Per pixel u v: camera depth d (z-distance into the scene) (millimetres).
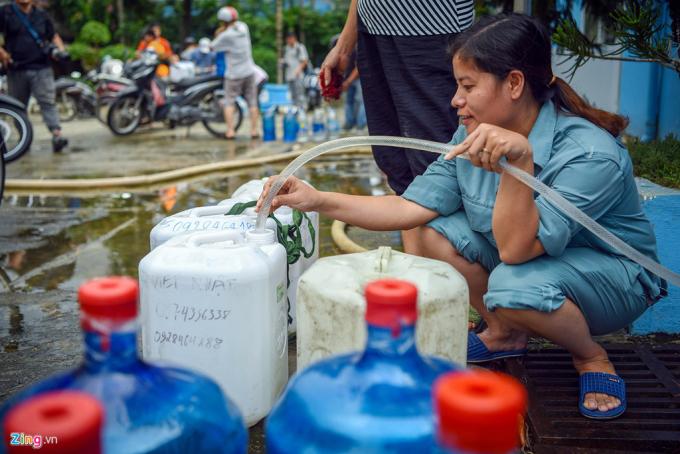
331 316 1726
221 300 1833
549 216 1973
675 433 2006
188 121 9891
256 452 1931
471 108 2041
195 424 1023
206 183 6543
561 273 2051
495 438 747
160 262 1863
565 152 2041
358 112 10375
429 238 2371
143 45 13750
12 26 7812
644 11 2545
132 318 981
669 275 1922
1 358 2699
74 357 2707
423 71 2789
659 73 5520
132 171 7023
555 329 2070
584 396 2135
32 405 780
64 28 25516
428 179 2346
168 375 1067
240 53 9469
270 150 8594
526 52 1979
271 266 1926
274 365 1975
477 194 2229
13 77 8000
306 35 29859
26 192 6105
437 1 2721
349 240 4117
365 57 2994
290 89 14312
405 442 930
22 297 3439
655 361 2473
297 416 1016
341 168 7285
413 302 1004
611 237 1902
